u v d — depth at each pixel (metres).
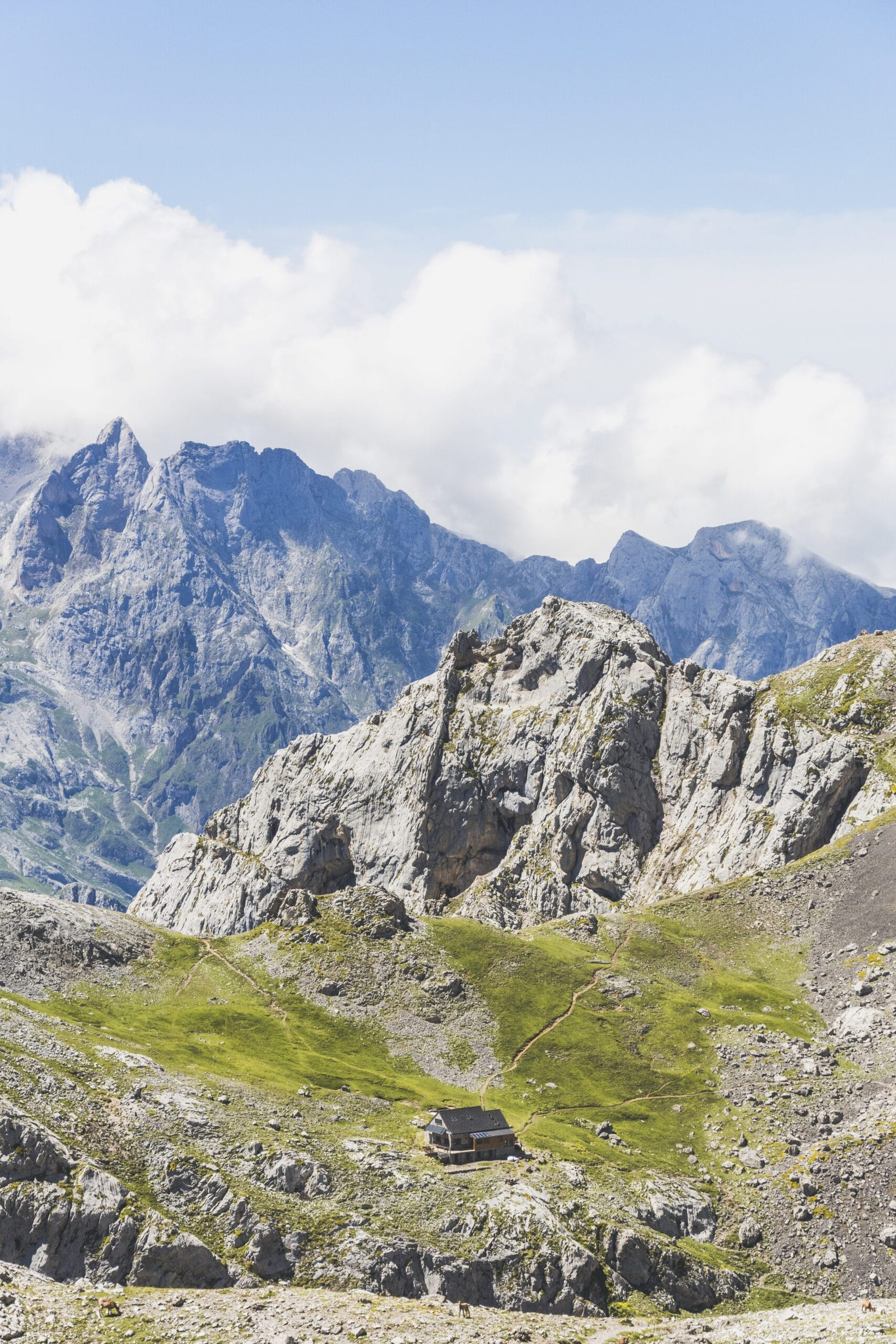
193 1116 131.62
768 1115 172.00
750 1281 137.75
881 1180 150.38
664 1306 126.44
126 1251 106.50
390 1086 172.00
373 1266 113.31
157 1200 115.94
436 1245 119.62
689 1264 133.50
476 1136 142.75
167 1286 105.69
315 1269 112.94
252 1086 152.00
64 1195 108.50
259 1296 91.69
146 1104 131.75
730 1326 92.75
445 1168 136.88
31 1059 133.50
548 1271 121.19
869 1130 160.75
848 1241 142.75
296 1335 81.44
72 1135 120.25
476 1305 113.88
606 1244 128.88
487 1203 127.44
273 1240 113.88
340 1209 121.81
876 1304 93.94
